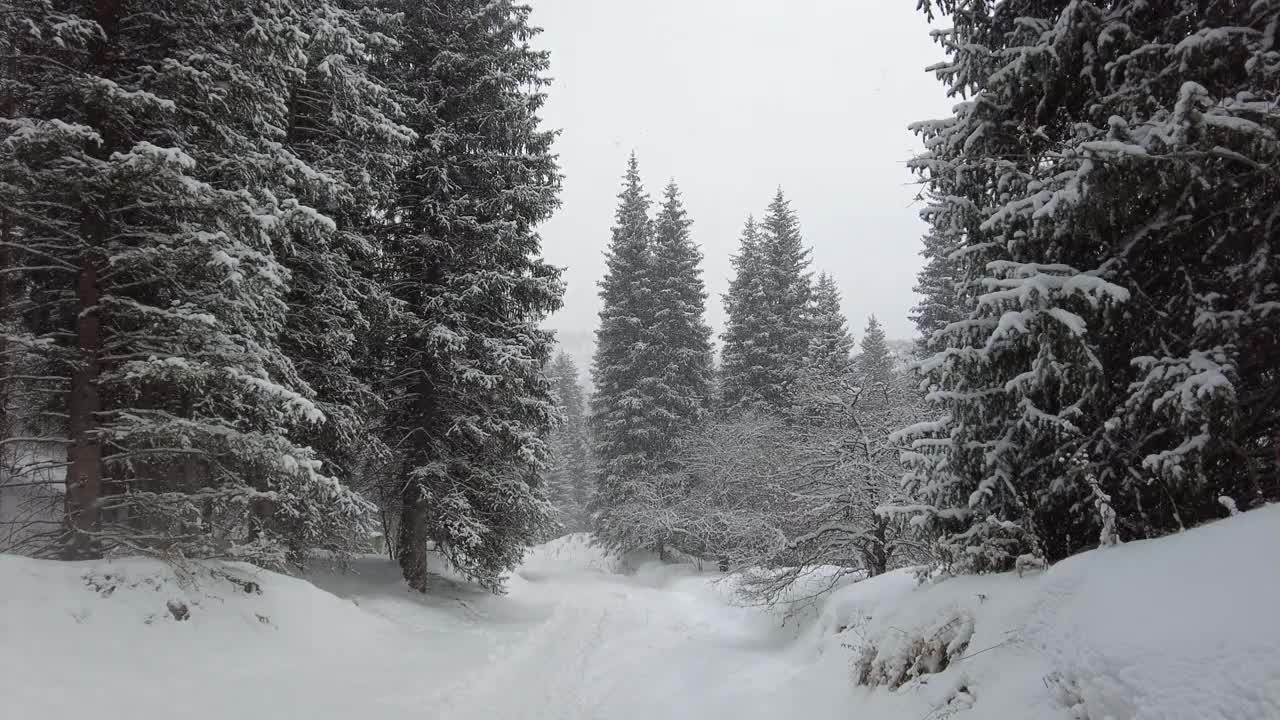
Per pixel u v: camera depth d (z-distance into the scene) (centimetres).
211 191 791
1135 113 528
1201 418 465
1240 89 498
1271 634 313
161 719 579
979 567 631
